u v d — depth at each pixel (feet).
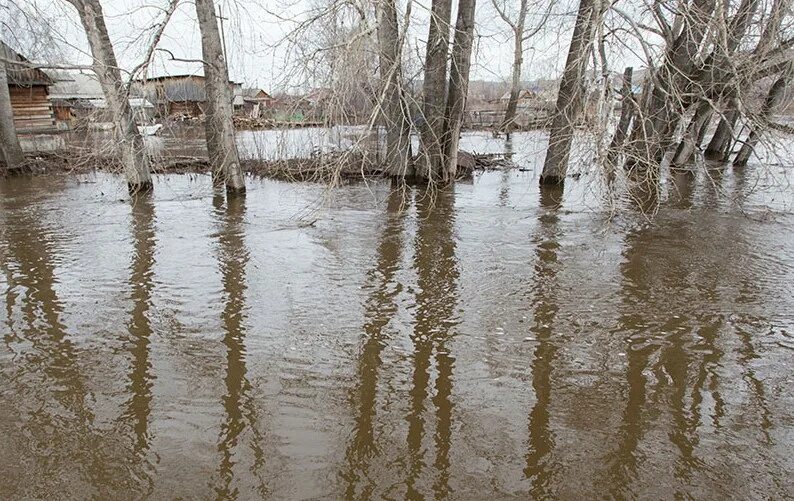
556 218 38.65
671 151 63.77
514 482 13.30
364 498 12.73
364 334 20.99
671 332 21.17
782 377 17.99
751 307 23.39
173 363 18.72
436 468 13.76
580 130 31.04
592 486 13.20
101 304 23.53
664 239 33.35
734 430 15.33
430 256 30.25
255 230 35.29
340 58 31.17
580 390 17.31
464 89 50.70
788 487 13.17
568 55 39.86
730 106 49.19
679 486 13.20
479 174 59.67
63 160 61.87
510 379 17.94
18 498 12.67
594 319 22.38
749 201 44.27
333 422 15.58
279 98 36.22
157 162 53.21
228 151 46.16
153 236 33.73
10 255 30.04
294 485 13.11
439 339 20.67
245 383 17.54
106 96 43.34
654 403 16.61
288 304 23.67
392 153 51.96
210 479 13.29
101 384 17.42
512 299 24.41
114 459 13.99
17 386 17.26
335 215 39.50
